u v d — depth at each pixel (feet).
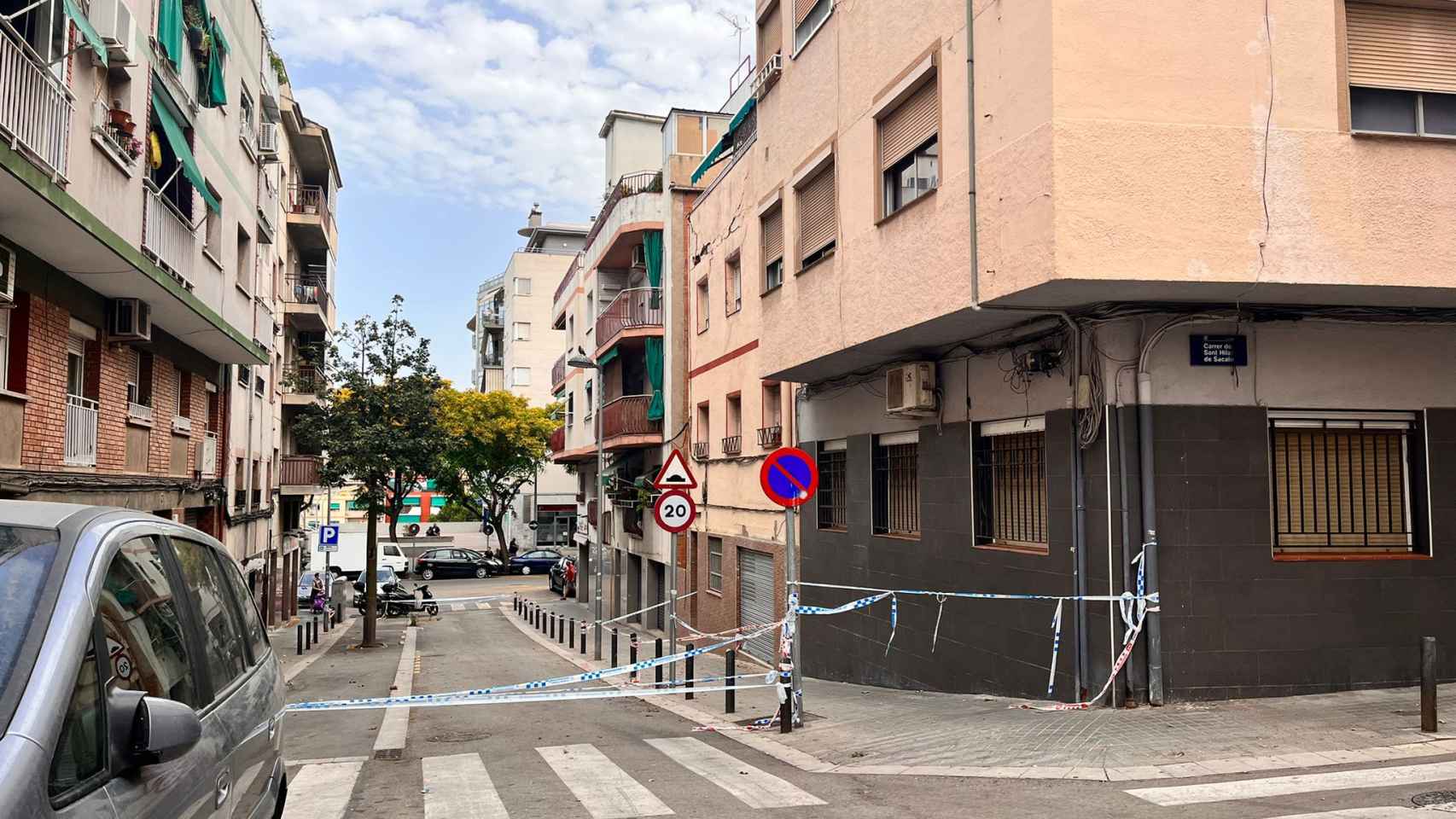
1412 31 26.02
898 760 23.34
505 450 173.37
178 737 8.23
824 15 39.91
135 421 46.44
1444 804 16.84
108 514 10.25
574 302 112.06
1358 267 24.85
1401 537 28.14
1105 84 24.44
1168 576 26.27
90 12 33.88
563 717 34.09
